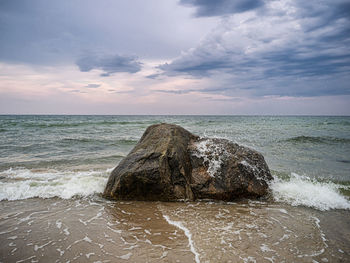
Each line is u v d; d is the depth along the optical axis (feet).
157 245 11.32
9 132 65.31
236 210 16.08
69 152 37.65
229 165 18.83
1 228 12.98
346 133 70.08
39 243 11.46
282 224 13.97
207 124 117.91
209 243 11.55
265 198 18.45
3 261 10.00
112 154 36.40
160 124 22.26
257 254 10.69
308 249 11.28
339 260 10.46
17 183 20.45
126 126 96.58
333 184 22.03
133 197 17.66
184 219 14.38
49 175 23.76
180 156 18.22
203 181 17.95
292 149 41.91
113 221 14.02
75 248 11.03
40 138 52.34
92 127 89.51
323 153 38.17
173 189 17.39
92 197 18.29
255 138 56.08
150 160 17.56
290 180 22.56
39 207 16.17
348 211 16.30
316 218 15.02
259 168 19.99
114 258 10.24
